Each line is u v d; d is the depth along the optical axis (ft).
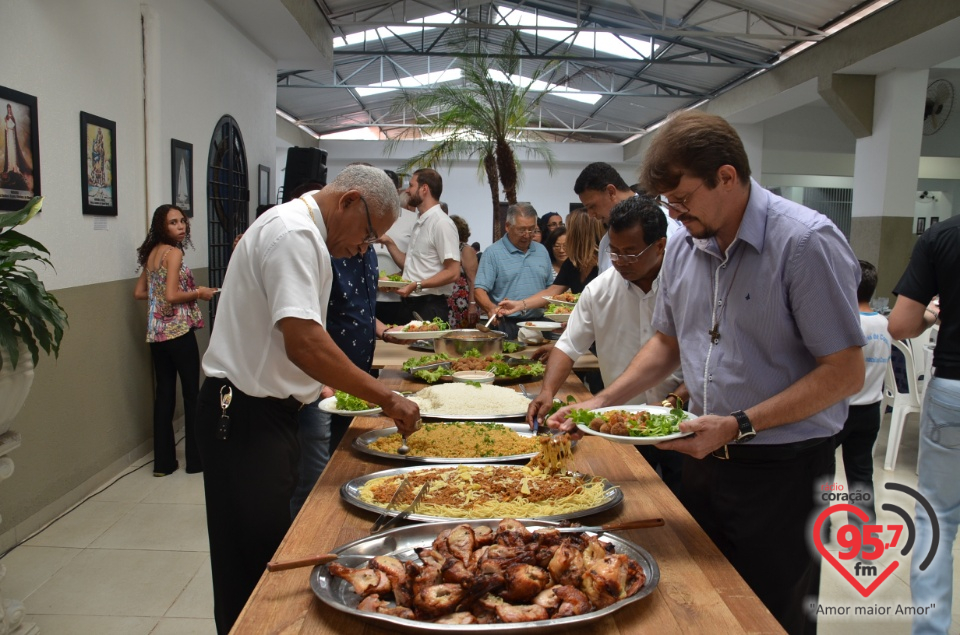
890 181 25.68
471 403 7.70
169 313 13.24
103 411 12.98
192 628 8.34
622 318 7.86
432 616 3.49
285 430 6.00
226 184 20.17
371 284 8.65
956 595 9.11
